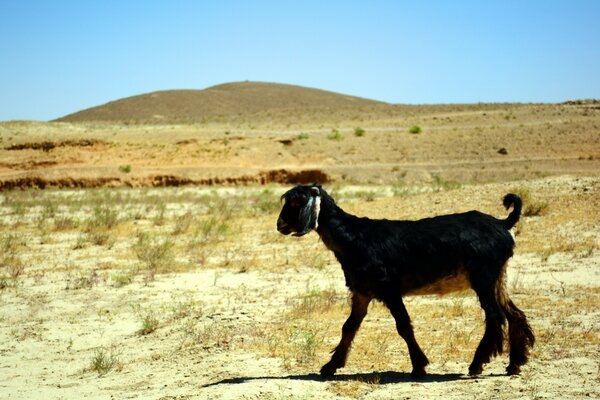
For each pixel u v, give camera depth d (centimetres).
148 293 1433
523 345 768
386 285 750
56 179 5675
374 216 2489
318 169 6219
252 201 3712
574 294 1255
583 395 671
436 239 747
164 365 923
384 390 720
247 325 1102
